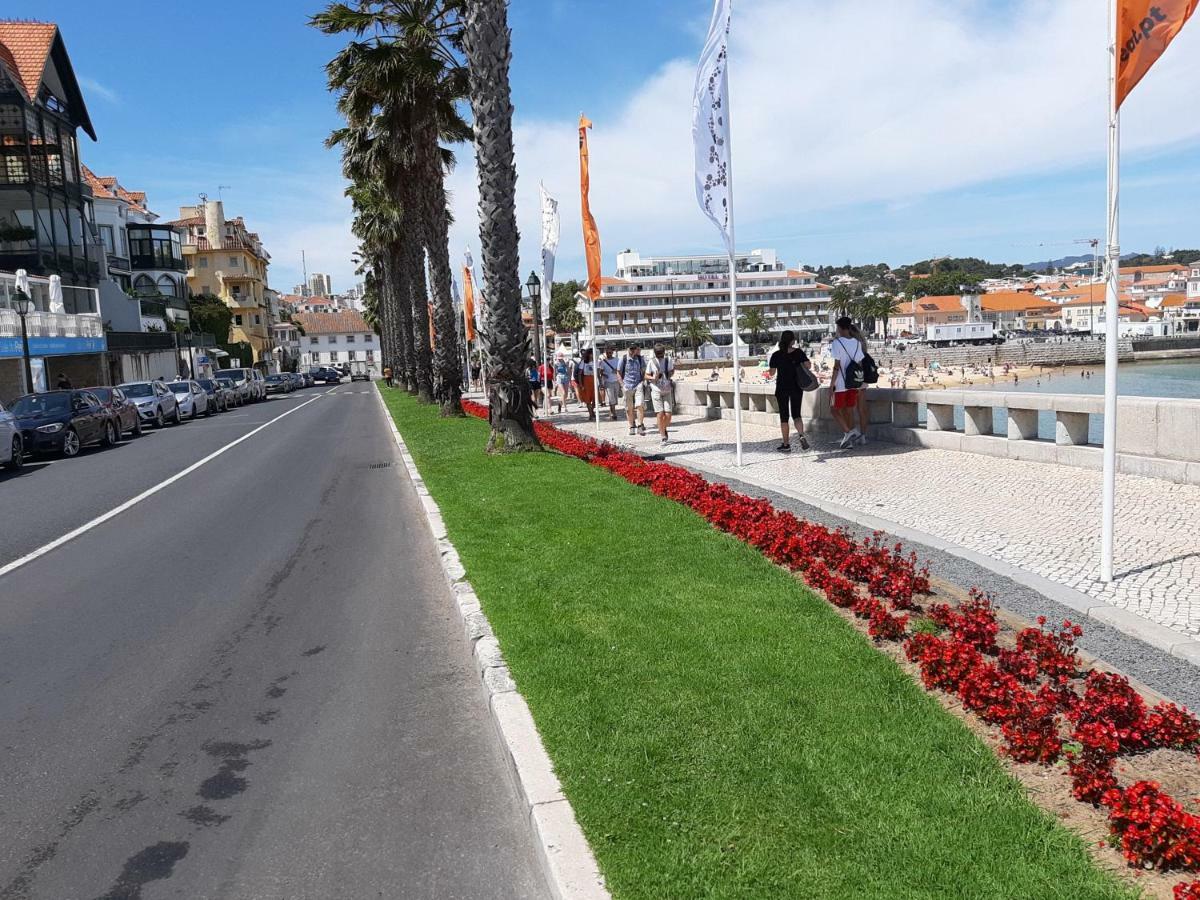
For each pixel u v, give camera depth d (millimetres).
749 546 7410
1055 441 11258
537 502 9984
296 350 135750
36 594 7902
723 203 12359
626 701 4312
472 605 6262
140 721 4945
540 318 26734
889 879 2836
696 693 4363
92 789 4156
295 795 4051
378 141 25969
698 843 3102
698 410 22266
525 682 4656
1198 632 5055
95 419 23938
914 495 9727
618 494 10164
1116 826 3021
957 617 5082
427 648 6047
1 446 18422
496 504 10109
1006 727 3777
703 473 12383
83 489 15266
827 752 3689
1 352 31984
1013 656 4477
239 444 23172
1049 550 7074
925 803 3270
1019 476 10398
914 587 5859
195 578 8305
